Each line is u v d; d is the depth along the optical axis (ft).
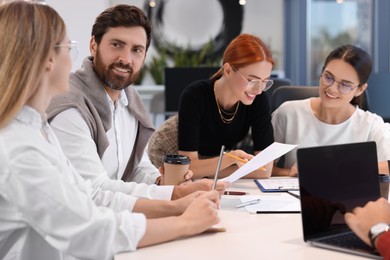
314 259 4.45
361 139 8.95
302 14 22.18
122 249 4.57
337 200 4.94
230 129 8.80
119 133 7.52
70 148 6.35
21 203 4.30
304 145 9.15
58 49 4.64
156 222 4.83
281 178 8.39
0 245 4.76
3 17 4.49
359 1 21.35
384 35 20.47
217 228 5.23
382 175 6.26
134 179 7.92
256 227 5.42
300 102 9.39
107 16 6.97
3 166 4.27
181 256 4.51
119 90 7.25
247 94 8.04
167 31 22.74
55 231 4.39
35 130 4.56
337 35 21.97
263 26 22.88
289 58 22.79
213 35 22.98
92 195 5.84
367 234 4.65
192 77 15.56
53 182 4.35
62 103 6.46
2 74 4.41
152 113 21.98
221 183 6.48
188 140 8.45
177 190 6.34
